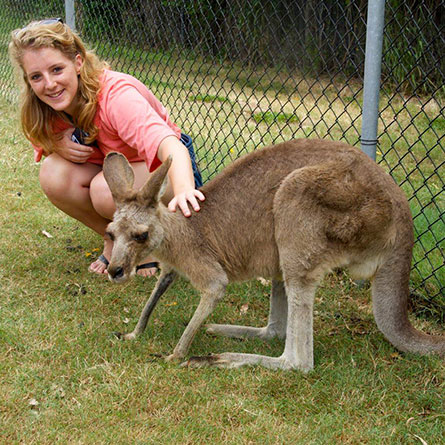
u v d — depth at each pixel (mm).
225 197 3273
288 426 2656
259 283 4105
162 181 2994
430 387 2959
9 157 6016
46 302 3639
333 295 3922
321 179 3008
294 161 3184
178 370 3018
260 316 3771
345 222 3014
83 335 3307
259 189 3217
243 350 3336
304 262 3039
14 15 8328
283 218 3062
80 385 2875
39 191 5324
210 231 3246
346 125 7129
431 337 3131
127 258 2967
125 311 3666
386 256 3141
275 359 3102
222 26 7520
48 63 3361
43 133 3748
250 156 3303
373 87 3717
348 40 8195
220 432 2605
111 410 2717
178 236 3170
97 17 6703
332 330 3549
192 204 3025
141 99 3475
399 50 7438
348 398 2861
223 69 8617
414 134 6879
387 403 2848
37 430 2576
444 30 6488
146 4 6422
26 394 2791
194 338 3418
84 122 3594
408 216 3156
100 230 4203
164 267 3383
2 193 5207
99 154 3973
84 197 4027
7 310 3510
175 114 7547
